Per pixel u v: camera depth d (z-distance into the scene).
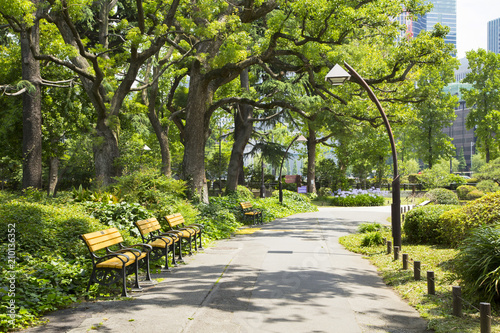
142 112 26.91
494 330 5.25
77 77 22.88
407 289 7.52
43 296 6.12
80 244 8.46
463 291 6.62
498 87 56.19
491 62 56.72
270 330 5.30
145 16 18.27
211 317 5.77
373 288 7.77
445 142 56.34
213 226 15.66
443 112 55.81
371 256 11.32
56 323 5.38
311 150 45.00
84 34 27.56
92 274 6.80
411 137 59.03
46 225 8.81
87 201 12.06
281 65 20.66
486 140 56.59
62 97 27.06
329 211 30.25
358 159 54.78
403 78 19.02
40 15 16.72
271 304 6.47
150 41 17.80
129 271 7.31
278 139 36.69
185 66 26.39
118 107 19.55
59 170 36.19
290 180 50.09
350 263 10.30
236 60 17.83
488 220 10.34
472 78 57.94
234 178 29.02
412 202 33.81
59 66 26.62
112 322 5.48
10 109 25.09
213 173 54.16
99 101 18.77
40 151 21.11
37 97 20.92
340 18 17.03
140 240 10.28
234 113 34.06
